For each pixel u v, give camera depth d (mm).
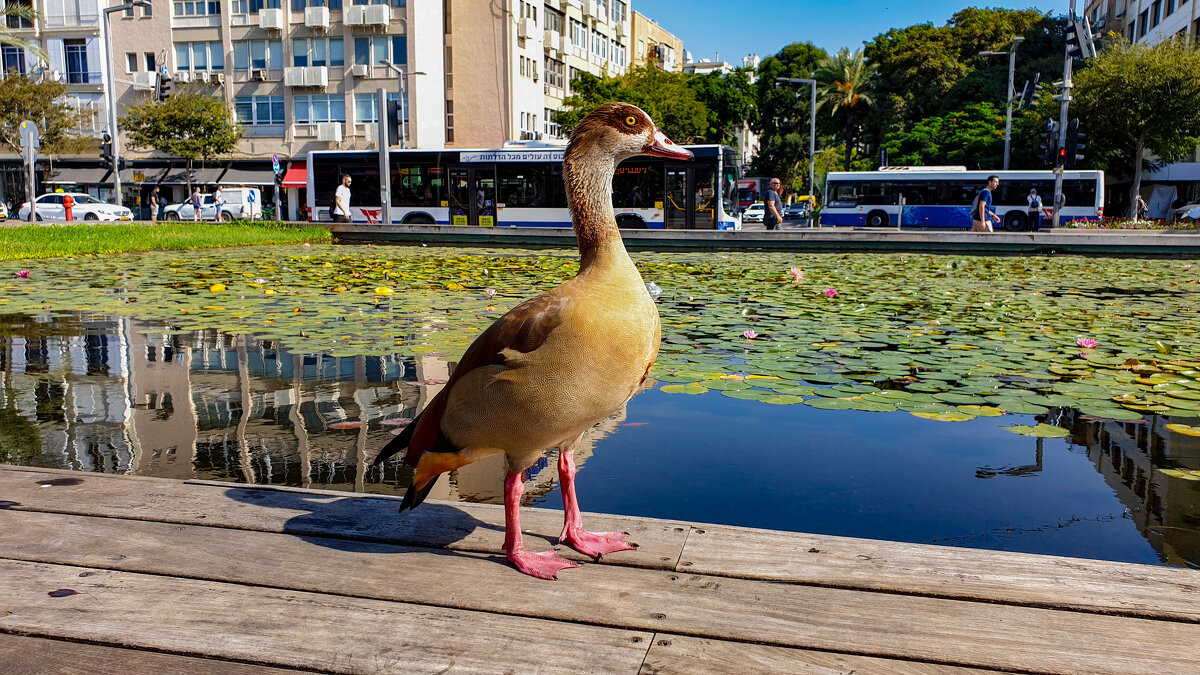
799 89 56281
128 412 4617
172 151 34875
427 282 10328
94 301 8531
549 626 1903
